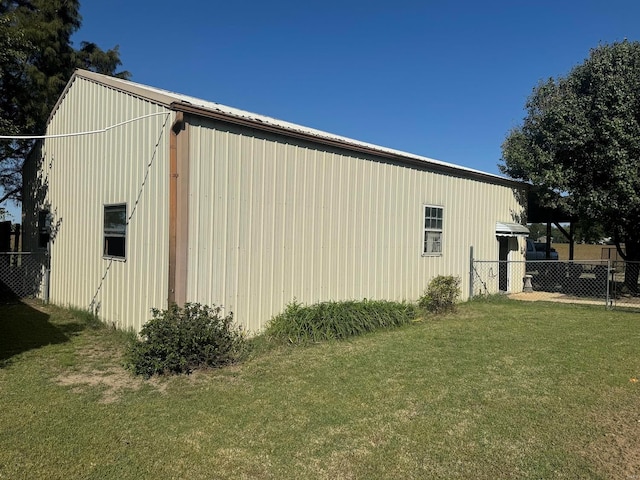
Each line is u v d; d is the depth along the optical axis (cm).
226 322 622
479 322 880
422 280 1069
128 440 378
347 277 891
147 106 713
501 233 1320
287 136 775
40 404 452
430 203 1090
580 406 452
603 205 1229
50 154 1088
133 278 735
